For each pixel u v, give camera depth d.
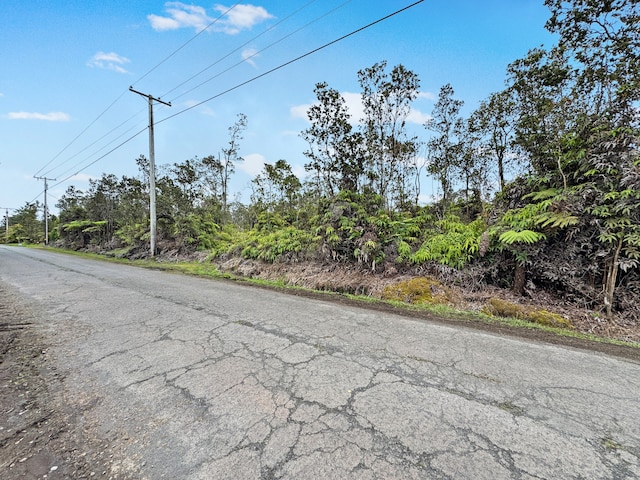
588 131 5.32
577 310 4.99
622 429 1.92
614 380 2.59
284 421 1.95
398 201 11.59
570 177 5.68
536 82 6.27
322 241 8.66
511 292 5.89
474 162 10.98
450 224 8.00
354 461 1.60
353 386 2.41
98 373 2.65
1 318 4.28
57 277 8.24
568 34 5.43
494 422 1.97
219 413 2.05
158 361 2.88
